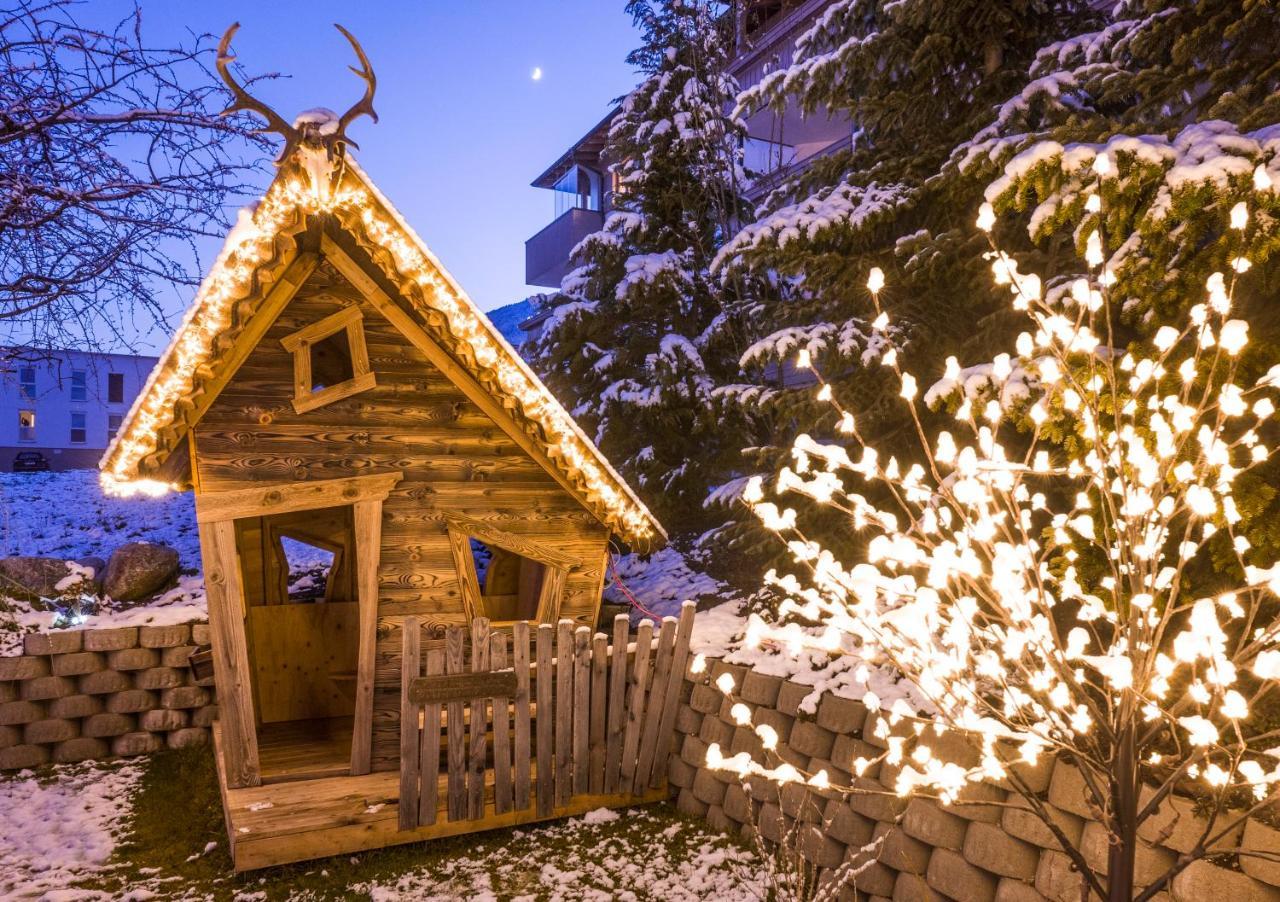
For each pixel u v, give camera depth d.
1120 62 6.88
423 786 5.77
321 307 6.17
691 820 6.23
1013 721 3.64
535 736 6.70
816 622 6.99
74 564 9.36
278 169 5.17
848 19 8.88
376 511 6.22
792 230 7.54
